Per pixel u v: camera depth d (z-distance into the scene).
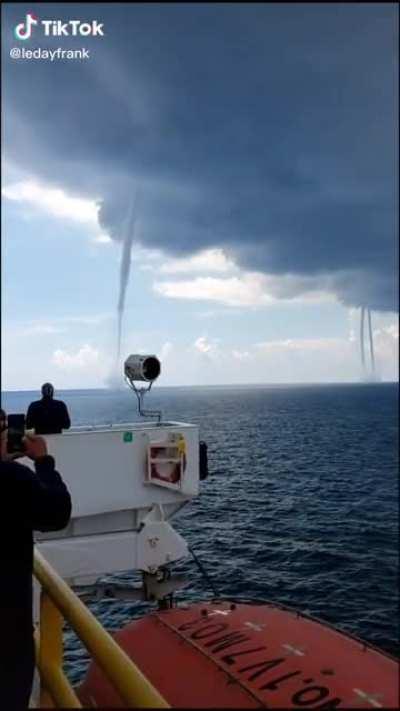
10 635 2.26
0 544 2.26
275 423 143.88
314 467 77.00
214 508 43.19
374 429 142.75
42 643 2.83
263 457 79.75
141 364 10.58
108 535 10.57
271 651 5.75
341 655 5.57
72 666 14.39
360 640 5.96
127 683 1.72
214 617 6.87
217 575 30.06
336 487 63.44
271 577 31.39
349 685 5.01
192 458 10.96
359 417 182.88
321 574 33.59
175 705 5.40
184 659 6.02
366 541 42.09
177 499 11.02
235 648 5.93
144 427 10.84
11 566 2.27
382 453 96.94
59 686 2.71
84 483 10.30
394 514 52.16
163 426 10.93
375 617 27.88
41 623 2.84
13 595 2.27
